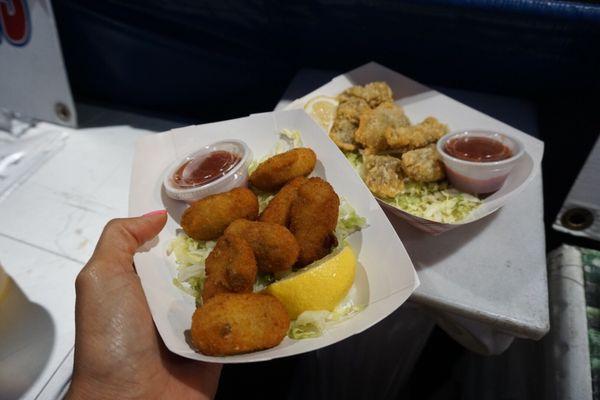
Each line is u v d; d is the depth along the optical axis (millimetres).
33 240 365
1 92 474
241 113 509
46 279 336
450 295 276
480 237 305
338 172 321
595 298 360
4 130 469
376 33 404
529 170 314
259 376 427
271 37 434
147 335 251
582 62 358
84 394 241
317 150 336
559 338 345
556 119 390
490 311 266
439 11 360
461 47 390
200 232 299
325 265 248
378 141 357
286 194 304
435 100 386
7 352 294
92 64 498
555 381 328
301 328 246
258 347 228
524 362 369
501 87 417
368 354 372
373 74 409
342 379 405
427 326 332
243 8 409
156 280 273
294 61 459
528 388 354
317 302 245
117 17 444
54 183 414
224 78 476
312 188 287
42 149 449
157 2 423
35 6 404
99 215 385
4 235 369
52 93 454
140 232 273
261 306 234
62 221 380
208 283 260
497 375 390
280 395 422
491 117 371
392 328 340
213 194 313
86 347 242
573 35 341
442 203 317
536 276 282
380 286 259
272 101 493
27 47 432
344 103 389
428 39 394
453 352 448
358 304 263
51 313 314
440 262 293
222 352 225
